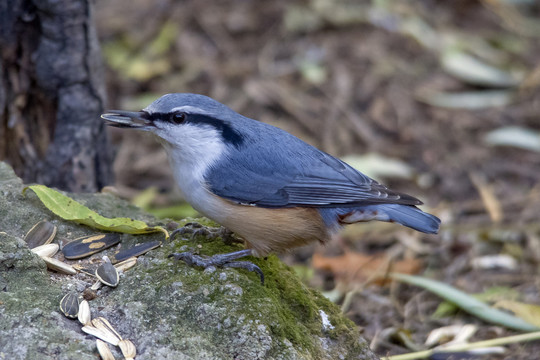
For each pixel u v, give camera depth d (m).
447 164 13.98
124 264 7.24
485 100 15.63
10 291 6.51
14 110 9.59
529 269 10.96
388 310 9.79
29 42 9.41
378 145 14.27
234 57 16.08
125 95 14.98
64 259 7.32
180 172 7.68
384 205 7.79
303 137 14.27
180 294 6.73
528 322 9.06
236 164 7.50
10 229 7.55
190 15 17.03
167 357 6.12
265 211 7.40
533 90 15.92
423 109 15.26
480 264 11.17
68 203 7.66
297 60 16.09
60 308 6.46
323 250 11.98
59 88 9.63
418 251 11.62
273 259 8.05
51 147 9.88
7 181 8.20
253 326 6.49
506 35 17.98
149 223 8.16
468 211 12.75
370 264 11.10
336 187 7.70
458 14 18.62
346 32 16.97
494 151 14.41
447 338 9.00
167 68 15.67
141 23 16.77
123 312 6.54
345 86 15.51
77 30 9.47
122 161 13.95
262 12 17.27
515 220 12.27
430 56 16.70
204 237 7.90
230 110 7.89
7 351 5.89
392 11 17.73
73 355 5.94
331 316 7.48
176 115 7.45
